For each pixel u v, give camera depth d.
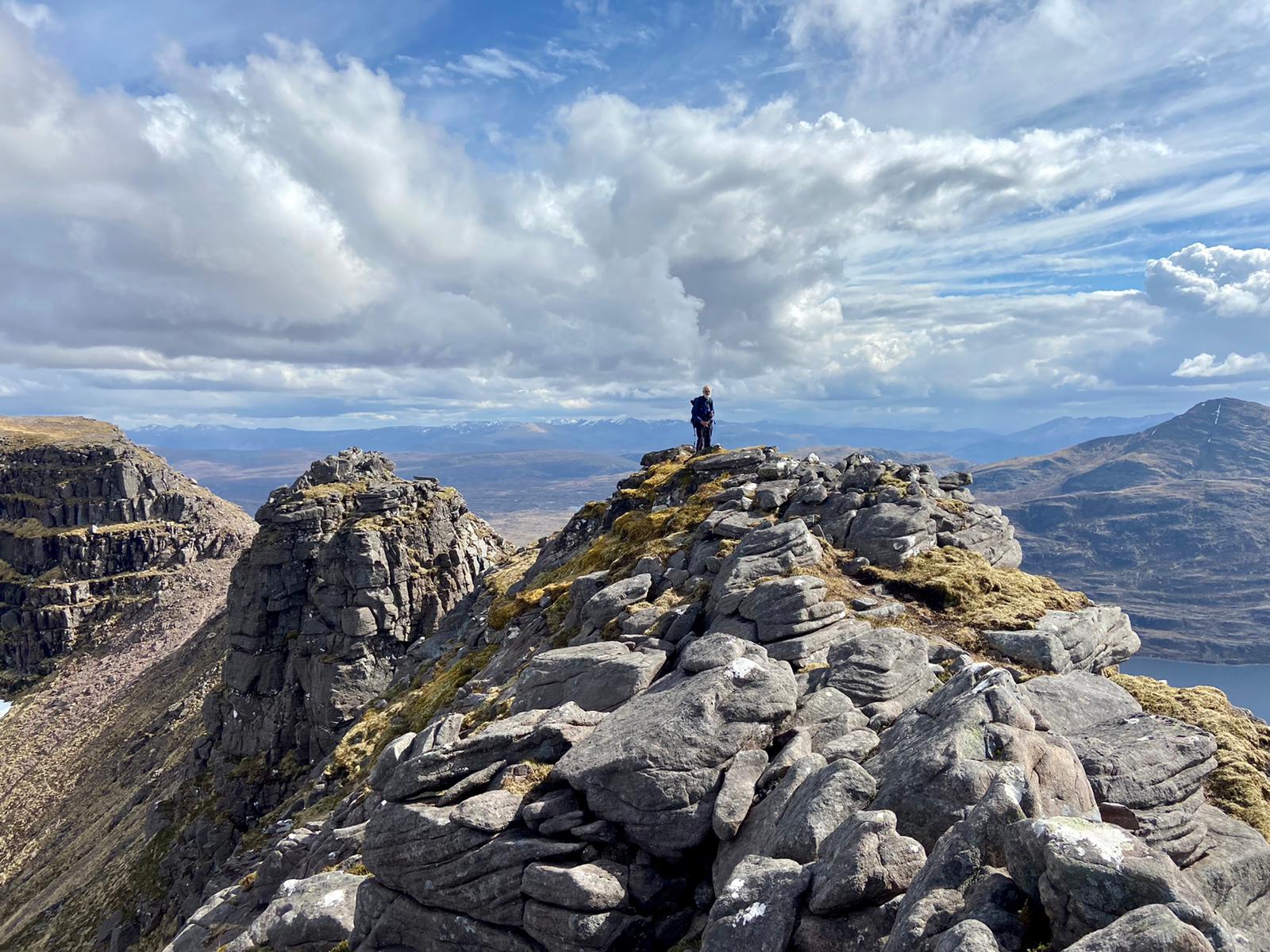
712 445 58.78
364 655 114.50
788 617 24.66
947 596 28.52
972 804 13.27
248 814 106.25
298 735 113.38
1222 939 8.75
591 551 51.47
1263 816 15.67
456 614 85.44
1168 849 13.54
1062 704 17.88
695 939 15.95
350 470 143.62
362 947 20.42
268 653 119.56
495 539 147.50
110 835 134.50
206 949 34.88
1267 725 19.70
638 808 17.50
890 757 15.87
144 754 168.62
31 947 108.25
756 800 17.17
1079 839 10.23
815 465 43.53
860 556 32.38
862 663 21.36
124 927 101.00
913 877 12.19
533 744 20.94
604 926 16.25
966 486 40.06
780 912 12.67
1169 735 15.94
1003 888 10.88
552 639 38.62
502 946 17.66
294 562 121.12
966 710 15.28
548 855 17.56
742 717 18.66
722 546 34.72
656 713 19.55
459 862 18.45
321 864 31.69
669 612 29.55
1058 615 26.80
